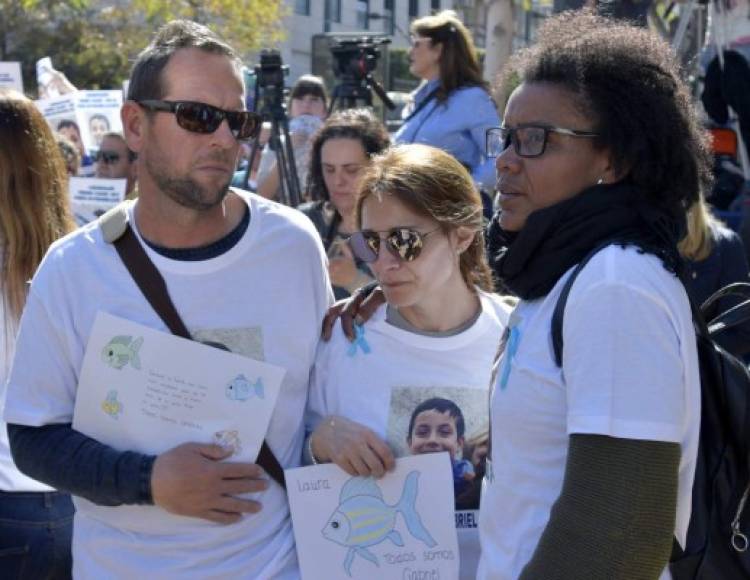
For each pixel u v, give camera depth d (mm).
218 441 2588
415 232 2604
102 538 2637
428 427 2691
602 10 2387
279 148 6113
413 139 6098
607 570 1826
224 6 22453
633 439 1848
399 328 2717
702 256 4367
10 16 22719
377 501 2637
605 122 2025
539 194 2082
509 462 2092
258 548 2631
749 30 6645
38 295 2607
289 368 2697
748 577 2104
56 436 2584
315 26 27875
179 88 2500
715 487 2092
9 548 3119
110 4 23938
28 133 3244
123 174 6875
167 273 2594
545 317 2045
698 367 2000
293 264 2705
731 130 6895
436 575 2621
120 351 2562
